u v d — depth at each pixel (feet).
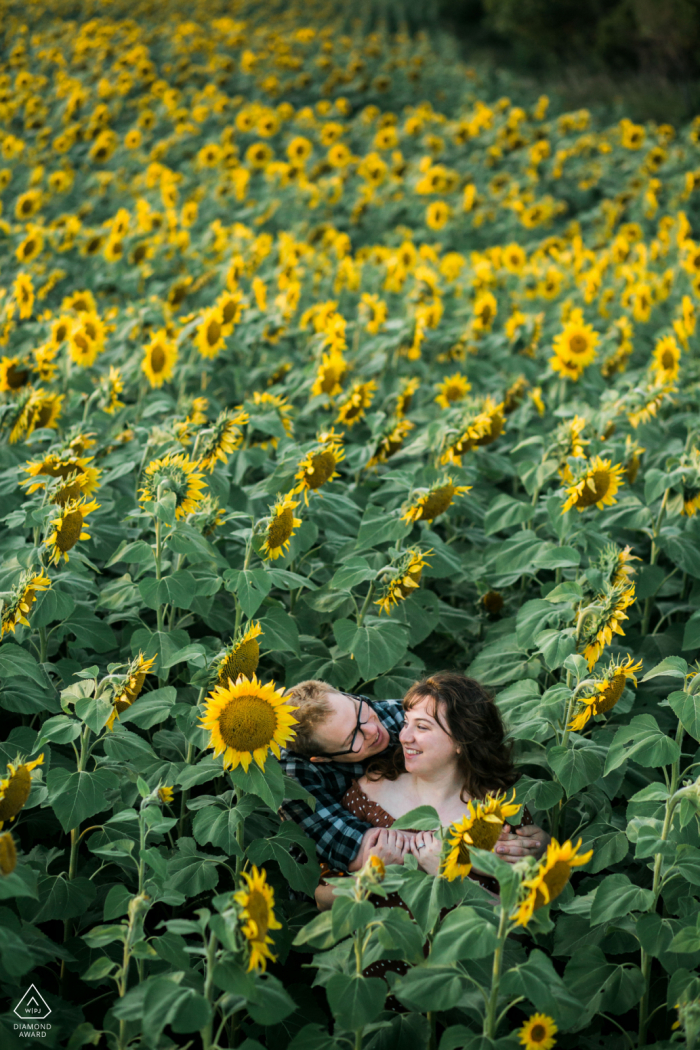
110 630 12.73
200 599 13.14
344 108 64.08
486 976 9.62
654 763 9.91
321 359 19.63
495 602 15.24
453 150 56.03
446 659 15.52
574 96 78.28
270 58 74.69
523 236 41.73
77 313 22.44
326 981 8.73
